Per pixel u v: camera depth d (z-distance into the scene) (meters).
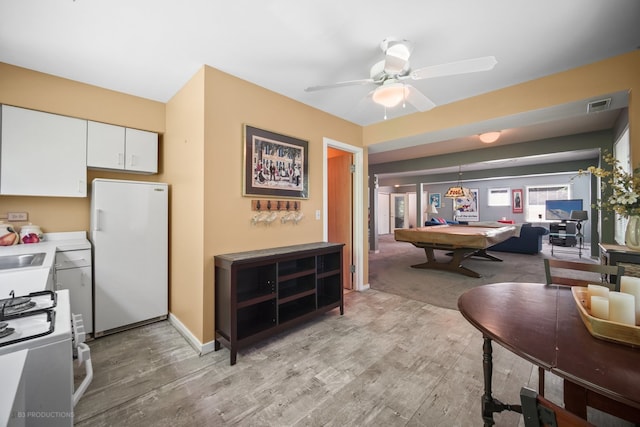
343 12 1.61
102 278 2.39
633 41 1.91
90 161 2.46
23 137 2.16
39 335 0.84
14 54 1.99
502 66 2.23
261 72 2.31
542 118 2.68
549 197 8.78
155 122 2.83
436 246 4.88
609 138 4.34
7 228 2.19
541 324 1.10
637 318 1.09
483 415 1.28
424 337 2.39
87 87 2.46
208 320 2.16
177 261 2.61
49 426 0.85
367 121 3.61
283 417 1.48
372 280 4.29
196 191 2.26
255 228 2.51
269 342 2.31
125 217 2.50
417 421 1.45
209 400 1.61
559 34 1.83
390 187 12.41
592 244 5.66
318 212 3.13
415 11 1.60
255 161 2.50
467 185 10.31
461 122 2.89
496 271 4.82
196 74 2.27
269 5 1.55
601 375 0.77
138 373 1.87
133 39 1.85
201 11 1.59
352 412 1.51
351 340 2.34
